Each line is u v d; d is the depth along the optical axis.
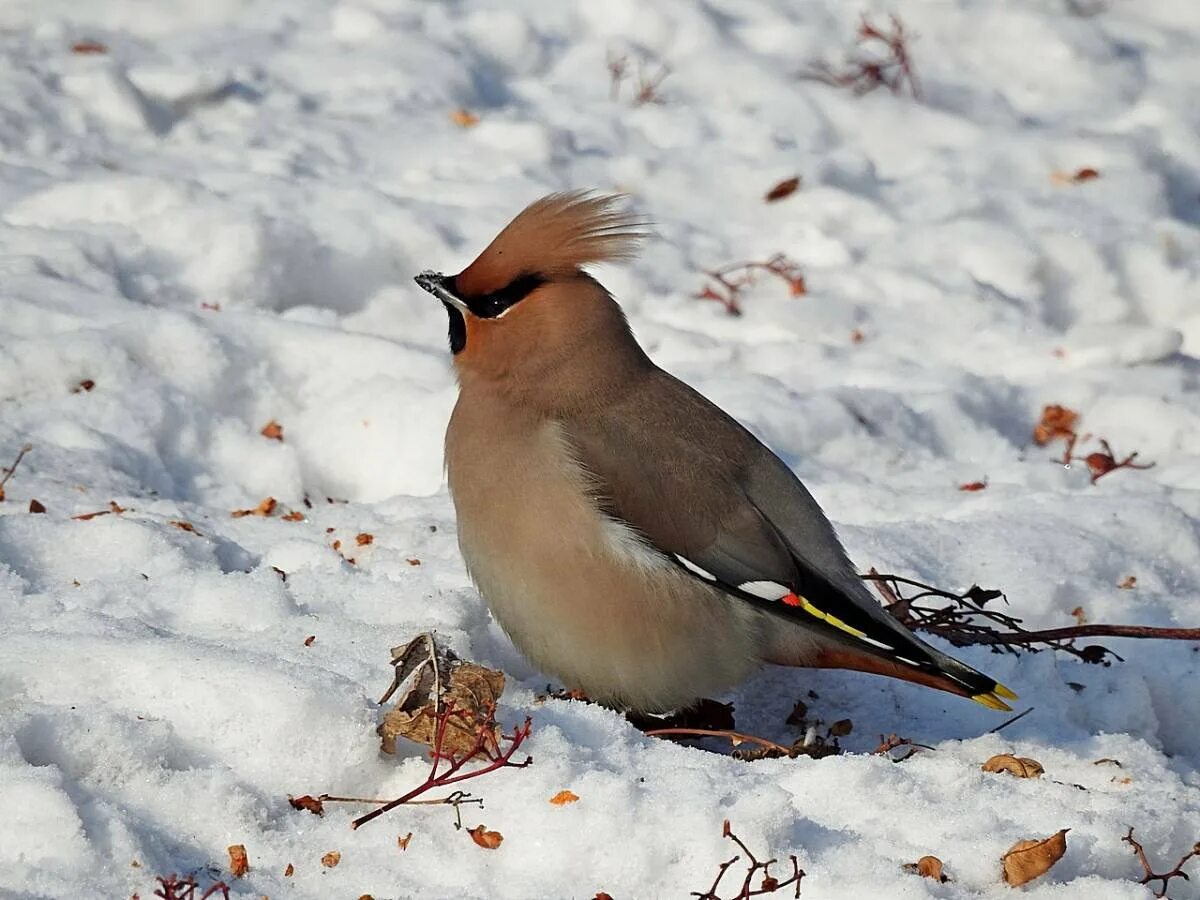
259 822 7.37
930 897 7.25
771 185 16.91
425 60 18.19
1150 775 9.00
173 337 12.65
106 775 7.43
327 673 8.01
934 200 17.17
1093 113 19.31
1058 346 15.12
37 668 7.93
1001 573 11.32
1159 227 16.98
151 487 11.49
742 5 20.17
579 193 9.41
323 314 14.09
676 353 14.36
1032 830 7.96
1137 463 13.70
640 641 8.97
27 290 12.91
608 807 7.40
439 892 7.13
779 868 7.34
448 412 12.52
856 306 15.39
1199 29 21.33
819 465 12.95
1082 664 10.29
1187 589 11.80
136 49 17.62
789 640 9.24
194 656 7.98
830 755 8.64
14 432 11.37
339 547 10.78
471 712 7.79
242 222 14.21
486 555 9.09
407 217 15.15
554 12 19.52
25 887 6.70
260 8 18.73
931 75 19.55
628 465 8.95
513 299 9.14
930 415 13.77
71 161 15.39
